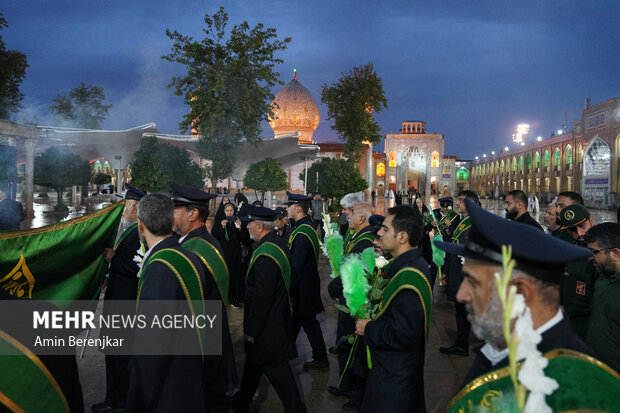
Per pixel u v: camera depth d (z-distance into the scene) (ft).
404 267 8.71
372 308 8.89
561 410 3.30
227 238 22.25
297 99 141.79
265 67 63.36
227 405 9.69
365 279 9.08
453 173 252.62
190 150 89.66
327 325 19.81
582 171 148.25
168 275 8.03
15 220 15.74
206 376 9.24
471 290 4.17
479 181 285.02
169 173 63.67
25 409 5.63
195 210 10.28
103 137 74.95
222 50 62.44
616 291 8.55
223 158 65.36
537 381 3.32
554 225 15.70
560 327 3.86
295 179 143.23
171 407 7.94
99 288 12.41
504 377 3.90
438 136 220.64
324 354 14.96
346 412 12.07
